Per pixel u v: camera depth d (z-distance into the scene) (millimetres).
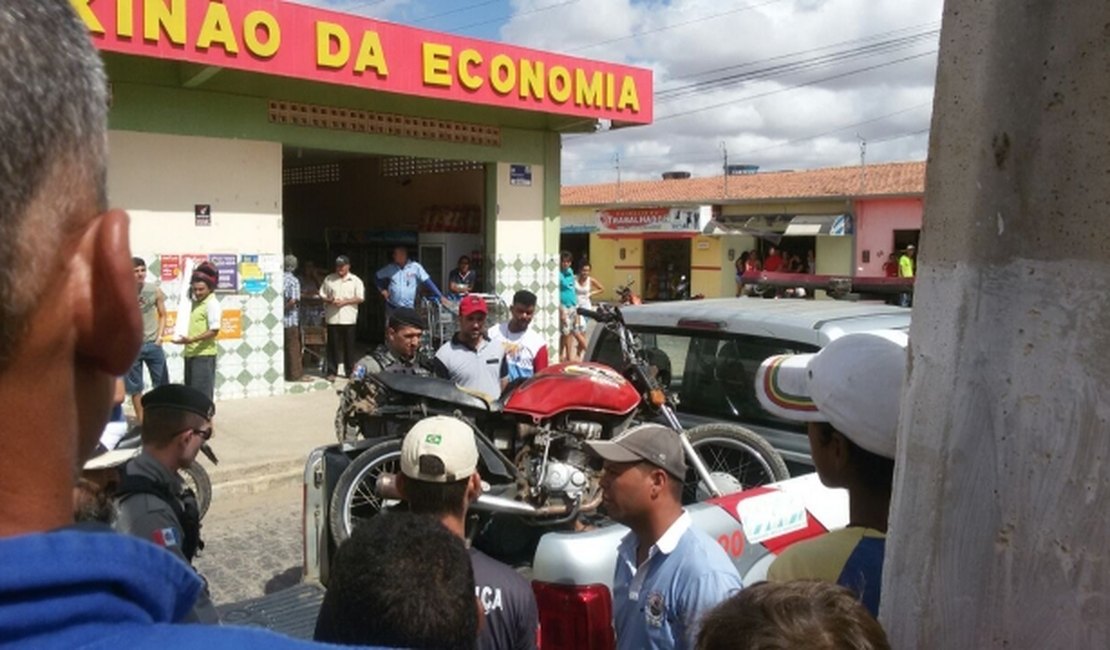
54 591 568
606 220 33594
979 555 1426
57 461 662
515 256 13844
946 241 1513
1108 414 1294
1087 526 1308
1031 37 1382
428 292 13555
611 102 13297
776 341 4727
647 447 2572
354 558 1773
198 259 10758
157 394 3254
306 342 12828
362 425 5727
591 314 5441
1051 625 1341
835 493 3666
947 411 1481
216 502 7547
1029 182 1382
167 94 10438
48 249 639
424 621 1701
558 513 4914
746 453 4906
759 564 3338
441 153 12875
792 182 33812
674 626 2453
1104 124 1308
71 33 664
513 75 12266
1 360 632
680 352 5246
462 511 2832
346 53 10812
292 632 3953
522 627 2549
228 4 9891
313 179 18984
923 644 1496
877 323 4715
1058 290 1351
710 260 31891
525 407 4980
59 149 641
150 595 627
